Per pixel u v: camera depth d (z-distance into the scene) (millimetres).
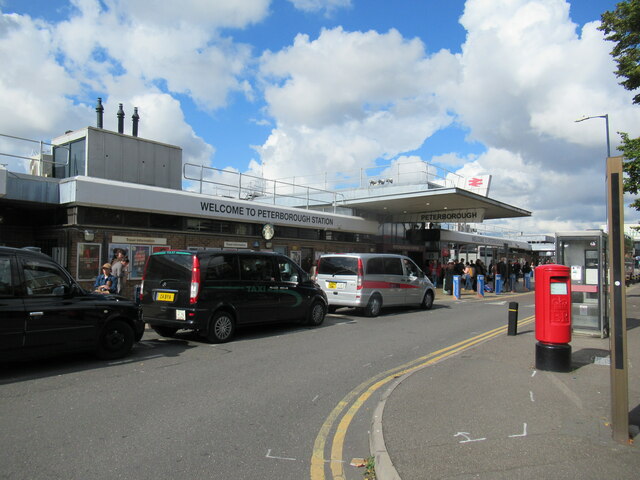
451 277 24516
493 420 4859
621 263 4250
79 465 3934
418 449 4113
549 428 4605
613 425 4277
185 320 9094
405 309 16812
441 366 7367
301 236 21688
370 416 5410
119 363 7703
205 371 7215
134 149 17906
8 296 6699
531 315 15477
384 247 27828
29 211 15109
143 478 3729
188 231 16391
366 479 3840
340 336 10625
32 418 5047
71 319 7301
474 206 25266
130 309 8195
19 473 3766
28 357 6844
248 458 4184
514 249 46281
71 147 17375
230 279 9789
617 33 12008
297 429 4938
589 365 7410
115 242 14234
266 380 6773
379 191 25297
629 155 13969
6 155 12867
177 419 5098
